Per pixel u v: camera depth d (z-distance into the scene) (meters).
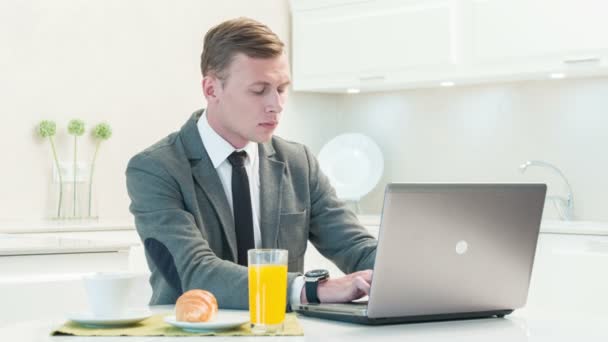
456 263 1.52
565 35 3.68
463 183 1.49
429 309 1.53
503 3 3.85
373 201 4.75
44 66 3.89
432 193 1.44
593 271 3.31
